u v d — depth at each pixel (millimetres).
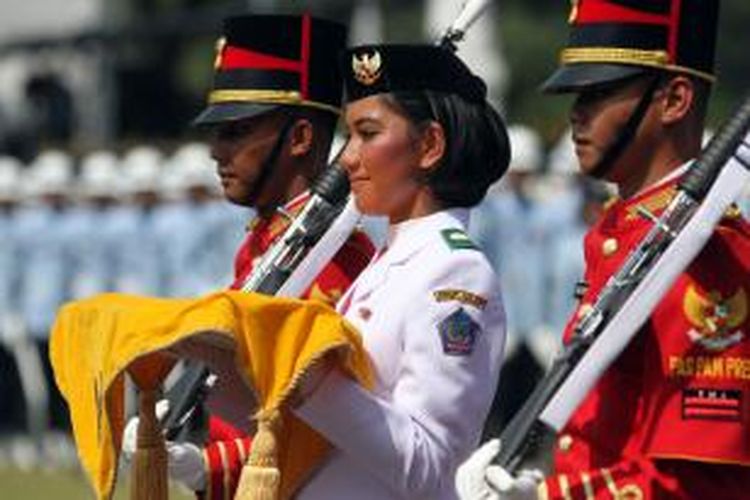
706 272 15602
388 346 16328
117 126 82312
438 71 16703
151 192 52562
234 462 18000
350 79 16828
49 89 72938
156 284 52406
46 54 77938
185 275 51688
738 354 15523
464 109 16750
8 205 54469
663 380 15617
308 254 18375
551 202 47344
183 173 51969
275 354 15758
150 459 16594
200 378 18125
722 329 15539
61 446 51000
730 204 15422
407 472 16016
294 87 19781
